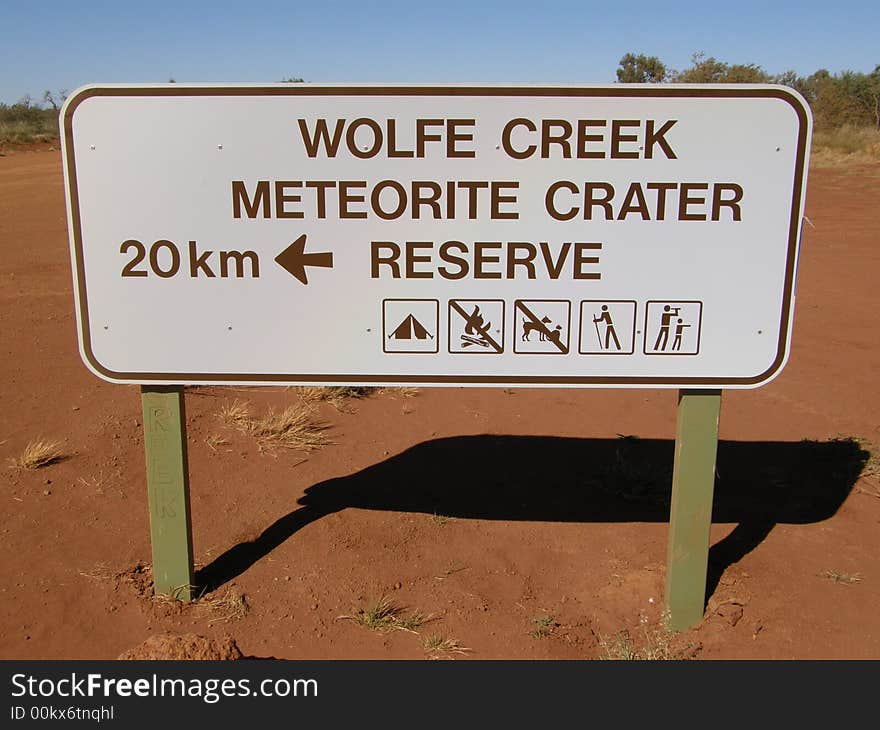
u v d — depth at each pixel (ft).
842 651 11.75
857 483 16.93
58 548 13.62
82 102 11.36
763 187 11.45
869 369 24.00
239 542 14.19
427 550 14.25
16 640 11.50
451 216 11.68
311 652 11.63
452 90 11.34
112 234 11.73
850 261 39.65
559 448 18.57
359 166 11.57
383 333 12.05
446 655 11.62
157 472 12.26
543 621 12.43
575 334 11.96
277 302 11.96
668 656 11.68
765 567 13.80
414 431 19.16
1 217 47.47
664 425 20.10
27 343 22.82
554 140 11.43
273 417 18.83
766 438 19.34
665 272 11.72
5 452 16.47
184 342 12.05
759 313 11.78
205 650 10.76
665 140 11.37
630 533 15.01
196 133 11.48
